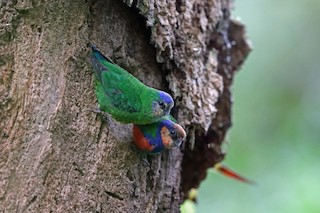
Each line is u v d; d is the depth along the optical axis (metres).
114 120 4.33
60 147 4.29
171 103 4.30
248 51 4.56
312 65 6.24
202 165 4.52
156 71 4.38
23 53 4.30
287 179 5.54
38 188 4.27
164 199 4.37
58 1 4.32
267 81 6.23
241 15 6.15
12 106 4.28
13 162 4.27
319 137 5.86
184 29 4.39
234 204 5.50
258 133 6.05
